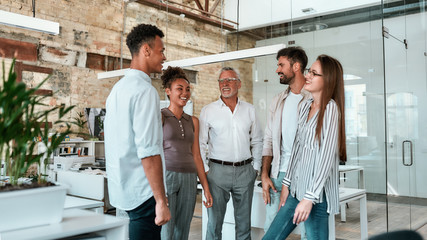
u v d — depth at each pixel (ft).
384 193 11.93
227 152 9.91
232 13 19.72
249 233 10.10
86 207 7.34
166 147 9.01
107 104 5.94
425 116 13.26
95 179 13.71
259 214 11.12
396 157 12.44
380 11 12.96
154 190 5.38
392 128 12.48
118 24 26.76
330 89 6.16
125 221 4.24
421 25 13.89
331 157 6.00
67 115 23.53
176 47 23.20
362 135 12.82
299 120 6.77
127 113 5.51
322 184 5.96
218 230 10.09
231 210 11.83
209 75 22.88
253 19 18.61
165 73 9.45
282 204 7.20
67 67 23.82
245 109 10.33
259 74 18.84
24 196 3.68
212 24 20.88
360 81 13.24
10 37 21.27
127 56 27.20
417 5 13.83
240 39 19.33
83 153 23.03
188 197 9.12
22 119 3.91
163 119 9.12
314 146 6.23
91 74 25.17
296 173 6.71
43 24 12.76
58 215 4.07
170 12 23.72
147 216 5.76
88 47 25.00
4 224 3.61
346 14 14.17
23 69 21.66
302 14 16.19
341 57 14.17
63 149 22.00
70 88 23.90
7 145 3.87
